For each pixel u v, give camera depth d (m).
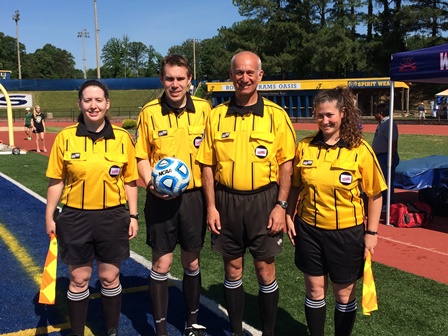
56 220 3.33
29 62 114.94
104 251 3.35
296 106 40.72
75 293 3.40
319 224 3.14
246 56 3.17
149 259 5.56
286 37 51.50
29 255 5.68
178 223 3.48
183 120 3.50
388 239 6.49
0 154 16.42
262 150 3.21
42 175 11.88
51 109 50.84
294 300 4.37
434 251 5.95
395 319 3.99
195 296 3.64
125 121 29.62
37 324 3.88
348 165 3.05
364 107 39.78
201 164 3.41
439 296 4.48
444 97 36.84
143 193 9.60
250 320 3.96
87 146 3.26
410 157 15.22
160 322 3.52
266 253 3.32
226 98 41.84
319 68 49.41
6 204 8.51
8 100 17.22
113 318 3.52
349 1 48.72
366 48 48.38
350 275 3.16
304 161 3.19
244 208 3.26
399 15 46.12
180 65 3.39
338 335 3.31
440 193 7.82
